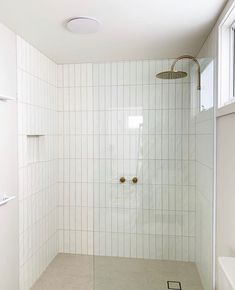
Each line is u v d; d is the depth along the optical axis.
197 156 2.25
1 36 1.87
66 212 3.00
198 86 2.19
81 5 1.61
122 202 2.38
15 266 2.07
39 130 2.52
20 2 1.56
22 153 2.18
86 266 2.70
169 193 2.32
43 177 2.62
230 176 1.64
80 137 2.96
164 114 2.28
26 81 2.25
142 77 2.30
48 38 2.16
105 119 2.39
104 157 2.41
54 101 2.91
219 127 1.88
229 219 1.65
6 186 1.94
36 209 2.46
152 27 1.95
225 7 1.63
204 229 2.19
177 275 2.24
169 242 2.31
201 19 1.84
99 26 1.91
